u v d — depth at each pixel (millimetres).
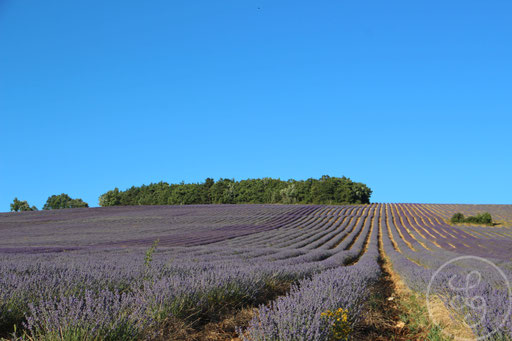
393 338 5535
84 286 6703
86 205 114625
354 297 6266
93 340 4148
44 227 49844
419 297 8578
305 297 5520
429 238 37188
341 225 48469
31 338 4250
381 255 24797
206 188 110000
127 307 5117
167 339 4875
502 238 37500
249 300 7273
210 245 28938
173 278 6887
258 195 105875
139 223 52188
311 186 103000
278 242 31219
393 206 76500
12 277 6801
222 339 5262
